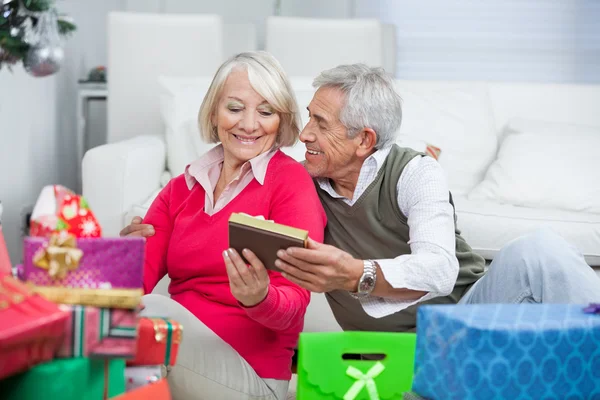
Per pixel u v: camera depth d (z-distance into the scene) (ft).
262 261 5.02
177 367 5.48
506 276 5.79
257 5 17.30
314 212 5.79
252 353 5.76
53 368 3.70
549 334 4.09
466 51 16.81
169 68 12.71
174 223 6.25
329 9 17.12
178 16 12.82
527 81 16.76
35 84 12.57
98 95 14.38
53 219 4.16
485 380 4.01
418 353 4.30
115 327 3.91
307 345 4.63
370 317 6.35
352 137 5.90
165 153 10.77
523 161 10.48
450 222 5.87
